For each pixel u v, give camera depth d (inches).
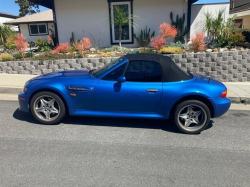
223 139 155.7
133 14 456.1
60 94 165.3
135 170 117.3
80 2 453.4
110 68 166.1
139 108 163.2
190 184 107.0
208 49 370.0
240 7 855.7
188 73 183.8
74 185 104.5
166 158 129.5
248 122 186.9
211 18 411.5
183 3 446.0
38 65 333.1
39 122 175.8
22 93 172.9
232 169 120.0
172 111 164.7
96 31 470.3
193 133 163.5
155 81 160.7
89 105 165.5
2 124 172.2
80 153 133.0
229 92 255.6
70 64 328.2
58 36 473.1
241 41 383.6
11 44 501.4
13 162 122.1
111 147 140.9
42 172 114.0
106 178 110.1
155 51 369.1
